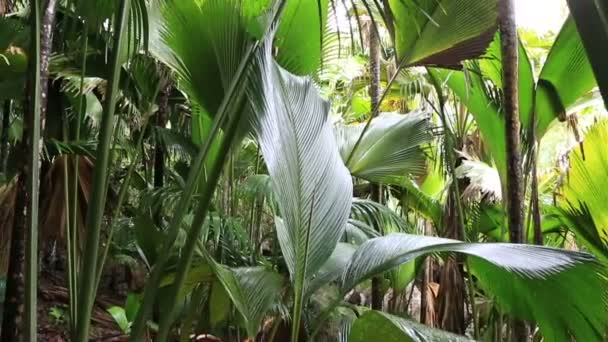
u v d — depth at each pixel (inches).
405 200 153.3
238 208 116.0
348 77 172.9
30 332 46.2
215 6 75.8
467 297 146.4
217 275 69.8
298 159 62.0
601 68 30.1
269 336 85.7
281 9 65.3
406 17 81.5
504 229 112.6
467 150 166.7
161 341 58.9
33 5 48.3
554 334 64.5
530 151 100.1
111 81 53.7
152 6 77.4
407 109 189.9
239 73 62.7
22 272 60.1
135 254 105.5
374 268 65.3
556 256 56.2
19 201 59.9
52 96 116.3
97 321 163.9
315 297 91.5
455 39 82.4
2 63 86.5
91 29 73.5
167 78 106.7
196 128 112.2
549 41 208.2
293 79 67.5
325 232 62.6
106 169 55.2
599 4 29.9
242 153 123.4
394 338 55.4
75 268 60.6
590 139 104.0
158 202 90.7
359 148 121.0
